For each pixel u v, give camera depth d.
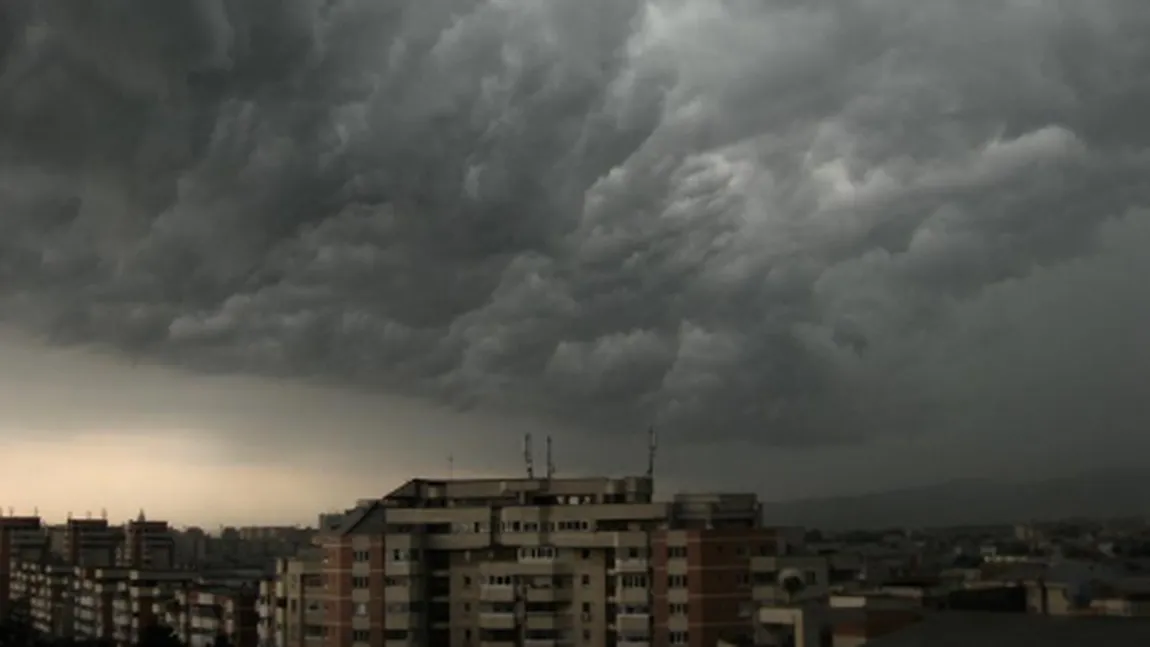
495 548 175.62
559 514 174.12
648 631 161.50
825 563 157.00
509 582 171.88
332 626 178.25
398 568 175.00
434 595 177.62
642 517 171.38
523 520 174.62
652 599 162.12
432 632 176.88
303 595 189.12
